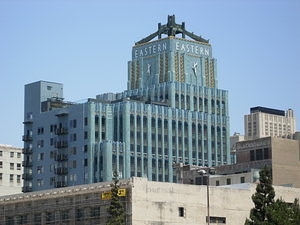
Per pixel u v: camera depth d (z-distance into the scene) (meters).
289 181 183.88
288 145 186.25
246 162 189.00
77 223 146.62
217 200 146.38
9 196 163.62
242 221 148.88
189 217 141.62
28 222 157.50
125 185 137.50
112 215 133.00
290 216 133.38
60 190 152.00
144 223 136.25
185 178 197.50
